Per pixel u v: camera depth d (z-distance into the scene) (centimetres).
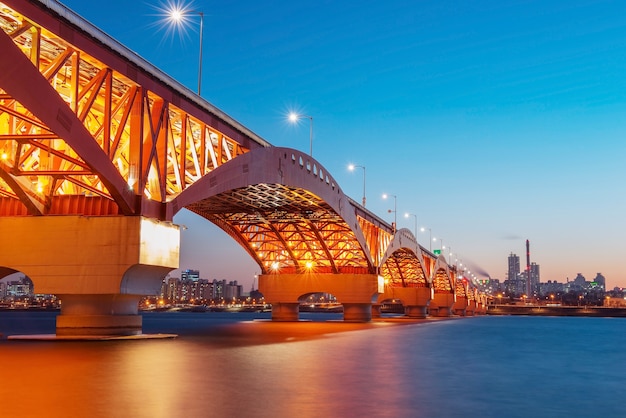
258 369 2330
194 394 1655
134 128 3719
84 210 3722
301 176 6219
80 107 3881
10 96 2748
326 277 9269
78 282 3603
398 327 7725
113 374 2041
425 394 1800
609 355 3656
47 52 3456
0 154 3278
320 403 1566
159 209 3903
